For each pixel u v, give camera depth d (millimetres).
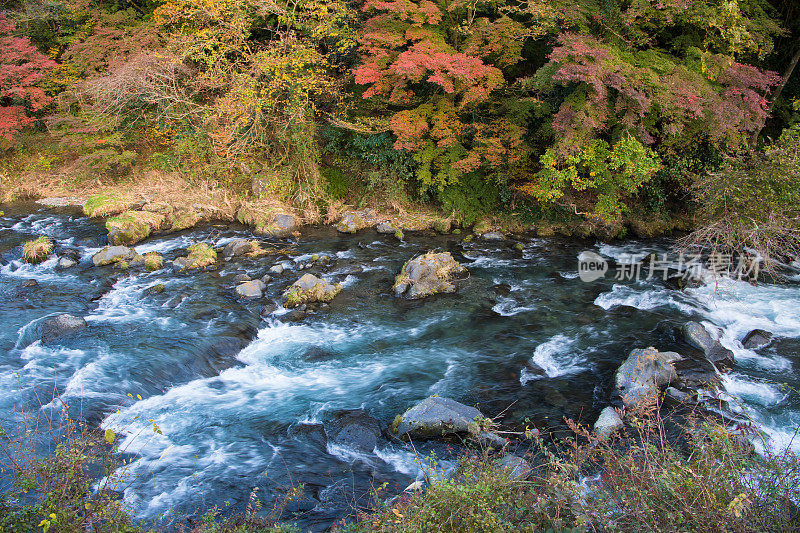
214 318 9812
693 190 13305
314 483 5926
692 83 11336
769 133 15070
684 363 7887
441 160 14289
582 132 11703
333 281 11695
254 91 14055
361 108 15648
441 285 11305
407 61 11758
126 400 7484
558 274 12195
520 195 15125
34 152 19516
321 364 8672
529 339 9305
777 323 9547
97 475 5809
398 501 4848
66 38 19406
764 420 6781
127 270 12094
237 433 6887
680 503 3756
